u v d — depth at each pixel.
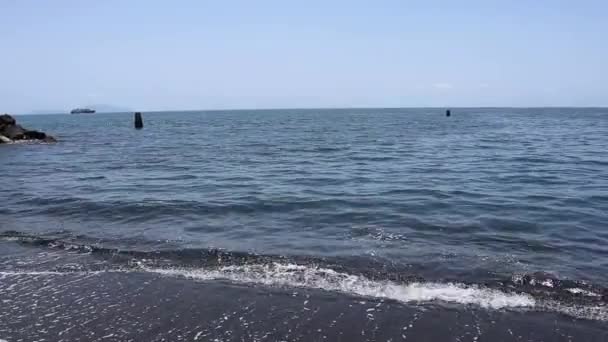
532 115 111.06
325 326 5.81
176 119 115.56
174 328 5.81
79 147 33.94
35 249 8.77
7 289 6.93
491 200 12.92
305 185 15.90
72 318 6.07
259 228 10.25
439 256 8.20
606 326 5.77
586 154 24.72
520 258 8.09
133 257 8.25
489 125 62.56
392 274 7.38
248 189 15.15
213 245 8.91
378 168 20.33
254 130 57.28
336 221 10.81
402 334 5.62
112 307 6.36
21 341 5.55
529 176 17.20
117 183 16.59
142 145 35.41
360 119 97.31
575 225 10.17
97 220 11.05
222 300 6.53
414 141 36.41
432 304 6.36
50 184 16.41
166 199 13.40
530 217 10.93
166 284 7.08
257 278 7.29
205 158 25.36
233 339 5.56
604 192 13.81
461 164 21.33
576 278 7.17
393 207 12.19
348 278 7.24
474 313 6.10
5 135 38.16
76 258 8.27
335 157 25.19
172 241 9.23
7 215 11.55
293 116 131.75
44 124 92.94
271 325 5.85
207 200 13.25
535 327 5.75
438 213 11.48
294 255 8.29
